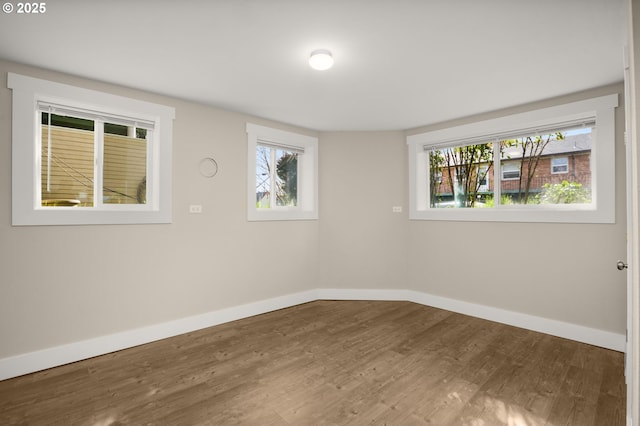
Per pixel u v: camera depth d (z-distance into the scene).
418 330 3.21
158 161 3.04
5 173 2.32
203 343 2.90
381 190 4.35
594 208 2.97
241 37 2.07
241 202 3.63
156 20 1.88
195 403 1.98
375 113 3.62
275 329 3.26
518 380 2.25
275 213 3.94
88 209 2.67
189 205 3.23
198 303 3.28
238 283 3.60
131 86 2.84
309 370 2.39
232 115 3.56
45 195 2.60
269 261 3.89
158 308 3.02
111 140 2.91
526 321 3.26
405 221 4.32
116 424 1.78
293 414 1.87
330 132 4.41
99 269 2.71
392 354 2.66
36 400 2.01
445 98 3.14
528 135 3.37
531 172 3.42
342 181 4.38
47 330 2.46
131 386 2.17
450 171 4.09
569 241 3.03
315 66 2.27
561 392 2.10
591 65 2.44
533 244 3.25
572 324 2.99
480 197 3.81
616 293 2.77
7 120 2.32
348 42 2.13
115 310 2.78
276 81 2.75
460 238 3.81
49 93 2.49
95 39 2.08
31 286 2.41
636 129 1.05
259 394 2.08
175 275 3.13
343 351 2.72
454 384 2.20
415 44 2.15
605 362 2.52
